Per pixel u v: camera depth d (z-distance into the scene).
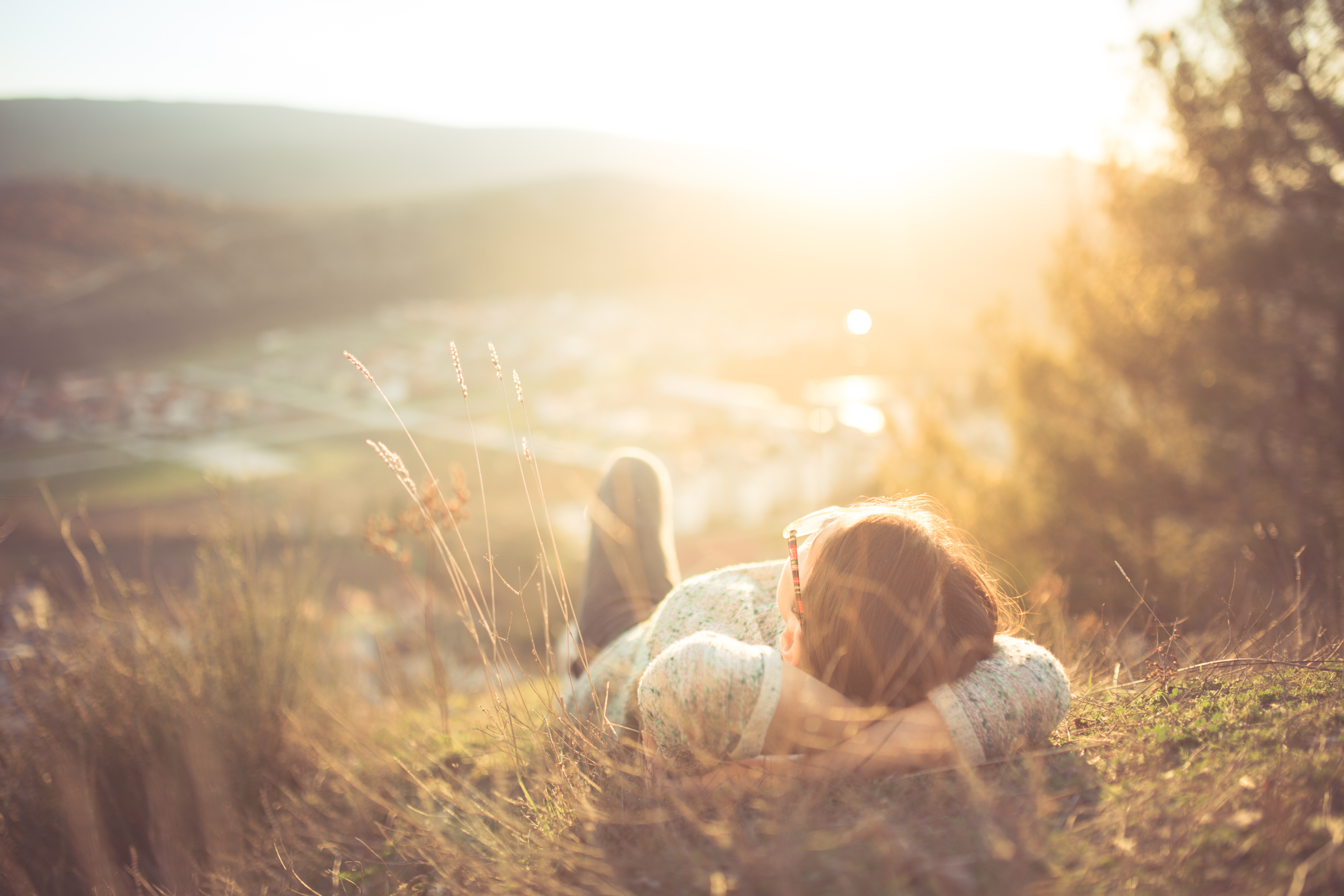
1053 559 5.90
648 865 1.08
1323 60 5.71
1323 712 1.20
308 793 2.14
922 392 7.69
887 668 1.12
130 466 84.06
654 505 2.16
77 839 1.75
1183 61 6.28
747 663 1.14
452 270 180.25
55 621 2.27
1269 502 6.10
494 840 1.36
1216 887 0.84
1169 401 7.03
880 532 1.20
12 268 143.38
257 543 2.71
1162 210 6.74
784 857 0.92
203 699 2.25
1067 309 7.30
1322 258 5.80
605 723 1.50
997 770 1.16
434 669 2.61
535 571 1.61
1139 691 1.52
